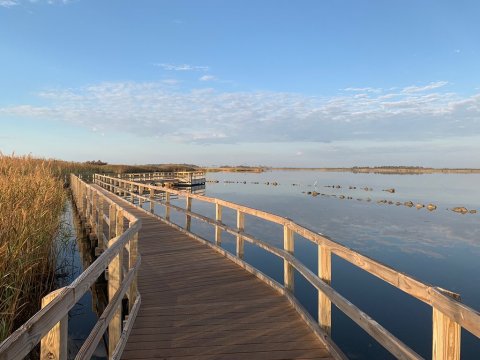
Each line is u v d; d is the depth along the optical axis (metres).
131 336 3.93
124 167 55.28
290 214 20.64
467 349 5.52
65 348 1.83
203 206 25.16
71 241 9.52
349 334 5.95
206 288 5.57
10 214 5.52
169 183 38.03
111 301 2.98
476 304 7.27
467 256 11.03
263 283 5.81
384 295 7.59
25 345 1.38
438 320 1.85
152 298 5.13
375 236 14.14
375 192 40.56
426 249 11.98
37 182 8.49
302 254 11.17
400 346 2.16
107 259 2.79
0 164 10.70
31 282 5.41
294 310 4.67
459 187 52.66
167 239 9.30
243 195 35.09
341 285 8.21
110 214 8.01
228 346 3.71
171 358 3.46
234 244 12.24
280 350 3.62
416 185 57.75
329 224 17.11
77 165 36.28
